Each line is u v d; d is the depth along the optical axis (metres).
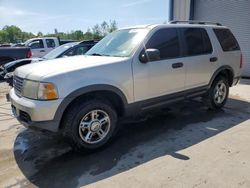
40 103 3.37
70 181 3.14
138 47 4.17
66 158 3.71
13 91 4.10
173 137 4.33
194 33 5.11
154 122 5.07
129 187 2.96
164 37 4.54
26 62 9.22
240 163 3.41
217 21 11.56
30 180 3.20
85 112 3.67
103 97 3.97
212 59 5.34
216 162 3.44
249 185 2.93
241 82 9.56
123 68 3.95
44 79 3.39
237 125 4.82
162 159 3.57
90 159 3.65
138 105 4.24
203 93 5.38
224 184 2.96
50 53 8.71
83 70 3.61
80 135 3.70
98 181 3.11
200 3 12.05
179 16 12.64
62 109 3.45
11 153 3.93
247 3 10.40
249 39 10.59
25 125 3.65
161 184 2.99
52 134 3.57
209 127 4.75
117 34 4.86
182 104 6.23
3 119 5.54
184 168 3.31
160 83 4.43
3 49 11.80
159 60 4.37
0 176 3.30
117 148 3.97
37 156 3.81
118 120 4.58
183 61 4.74
